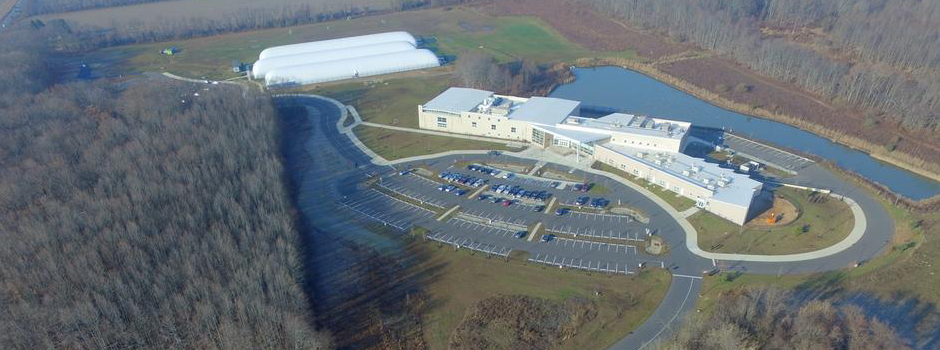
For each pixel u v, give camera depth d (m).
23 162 144.12
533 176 149.75
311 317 96.88
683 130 158.50
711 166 141.75
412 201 139.25
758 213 129.00
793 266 109.44
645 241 119.31
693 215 128.12
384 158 164.38
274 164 144.38
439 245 120.25
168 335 89.31
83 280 97.31
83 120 171.50
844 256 112.25
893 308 97.56
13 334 86.00
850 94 187.88
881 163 157.25
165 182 130.25
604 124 163.25
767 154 159.38
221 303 93.38
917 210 128.50
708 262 111.69
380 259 115.94
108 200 121.00
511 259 114.88
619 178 146.62
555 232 123.94
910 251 112.19
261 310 90.56
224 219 117.81
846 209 129.88
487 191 143.00
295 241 114.06
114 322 89.88
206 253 102.75
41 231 108.38
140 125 167.25
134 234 108.06
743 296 95.06
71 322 88.19
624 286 105.69
